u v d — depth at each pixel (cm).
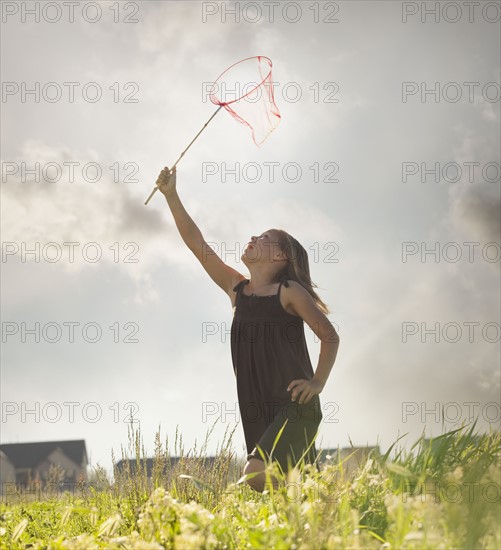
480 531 295
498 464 362
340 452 410
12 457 7069
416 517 294
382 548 297
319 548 285
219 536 324
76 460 7231
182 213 534
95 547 367
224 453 559
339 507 327
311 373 477
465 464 388
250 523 337
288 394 456
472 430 448
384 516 346
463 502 312
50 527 596
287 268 484
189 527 320
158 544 320
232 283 520
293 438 439
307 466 368
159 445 584
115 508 546
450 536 282
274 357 461
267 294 473
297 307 464
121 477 617
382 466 402
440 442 431
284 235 485
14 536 428
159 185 535
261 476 427
